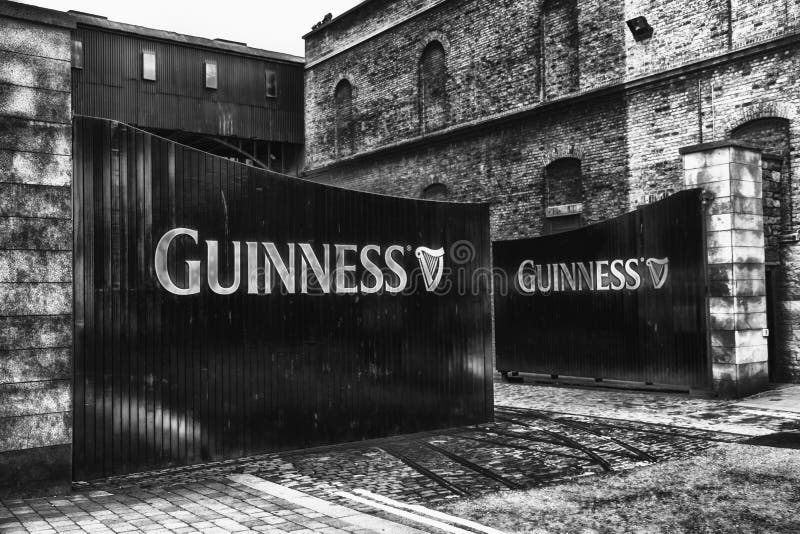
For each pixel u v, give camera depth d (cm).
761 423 895
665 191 1447
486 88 1850
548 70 1695
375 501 555
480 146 1864
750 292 1155
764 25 1291
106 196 646
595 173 1581
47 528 475
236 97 2506
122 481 632
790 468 652
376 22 2238
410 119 2097
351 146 2367
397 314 846
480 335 914
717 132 1364
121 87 2300
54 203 600
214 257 709
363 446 784
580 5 1620
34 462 576
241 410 721
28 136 590
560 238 1371
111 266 646
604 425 898
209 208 708
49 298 592
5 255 574
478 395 911
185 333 687
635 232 1259
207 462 696
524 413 1005
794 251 1252
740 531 479
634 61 1507
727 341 1133
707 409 1020
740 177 1154
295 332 763
